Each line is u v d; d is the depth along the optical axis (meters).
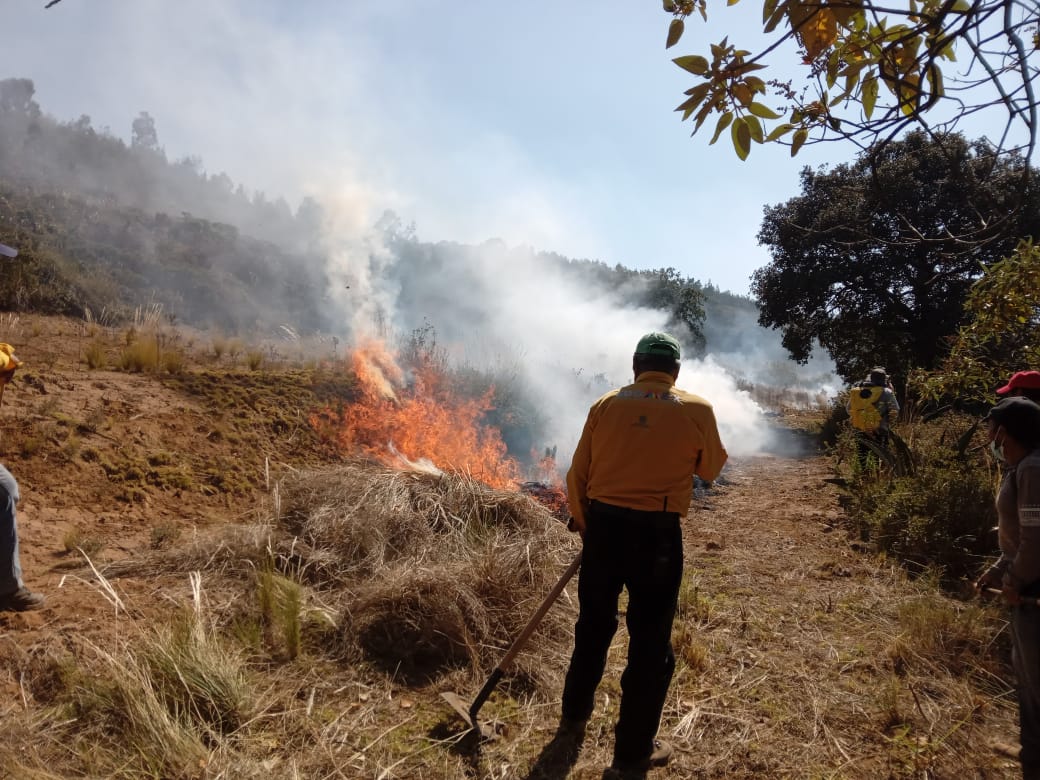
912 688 3.77
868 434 8.78
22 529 4.86
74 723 2.97
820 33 1.88
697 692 3.73
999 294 6.19
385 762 3.00
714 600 4.98
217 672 3.23
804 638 4.42
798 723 3.48
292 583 4.20
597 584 3.13
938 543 5.85
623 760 3.06
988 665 4.04
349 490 5.55
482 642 3.99
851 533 6.97
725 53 1.96
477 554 4.70
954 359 7.25
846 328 17.83
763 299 18.81
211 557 4.62
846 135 1.94
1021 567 2.75
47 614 3.82
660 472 3.04
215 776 2.77
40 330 10.59
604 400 3.25
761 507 8.21
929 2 1.88
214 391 8.05
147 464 6.21
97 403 6.95
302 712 3.28
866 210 15.40
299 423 8.00
